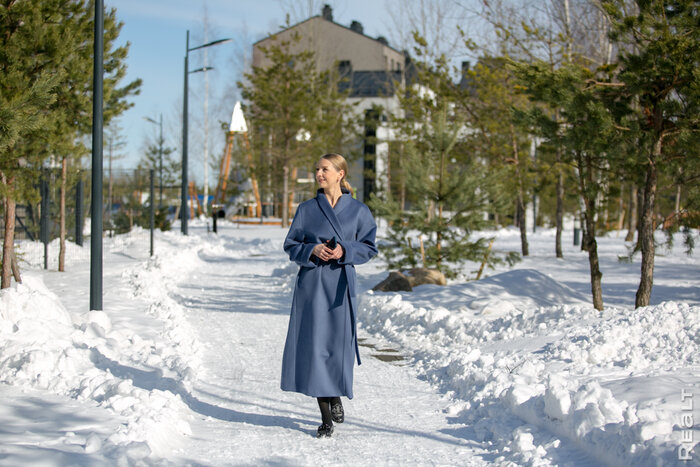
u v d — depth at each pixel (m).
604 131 8.69
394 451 4.16
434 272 12.38
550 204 44.97
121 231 28.97
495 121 19.89
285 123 37.66
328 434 4.48
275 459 3.94
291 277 15.15
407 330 8.73
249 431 4.59
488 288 11.08
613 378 5.10
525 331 7.42
